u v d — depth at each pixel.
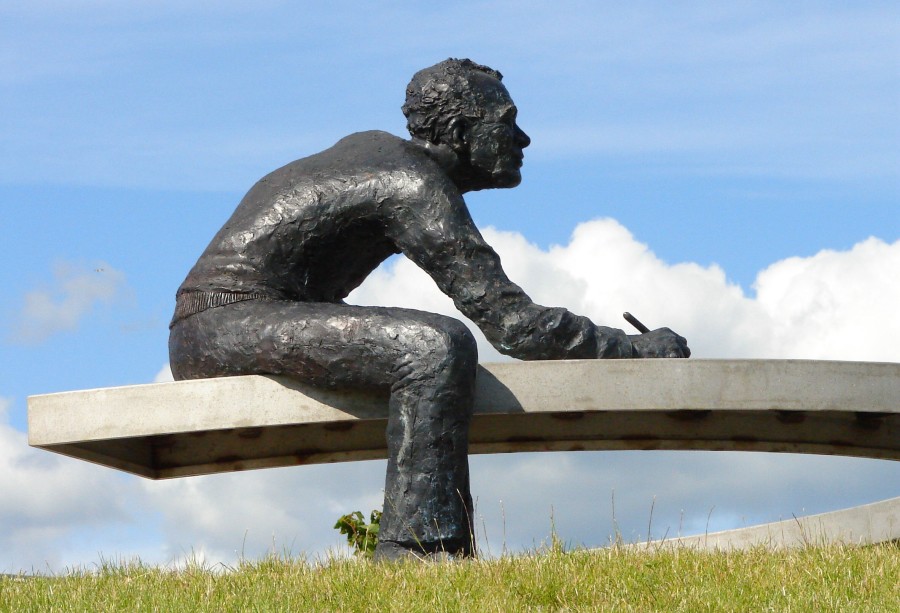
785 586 8.49
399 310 10.30
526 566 8.88
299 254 10.79
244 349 10.50
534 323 10.53
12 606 8.60
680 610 8.10
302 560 9.65
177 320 11.00
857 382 10.69
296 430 12.20
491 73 11.53
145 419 10.70
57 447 11.16
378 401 10.45
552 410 10.41
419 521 9.80
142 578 9.33
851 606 8.09
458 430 10.02
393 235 10.74
